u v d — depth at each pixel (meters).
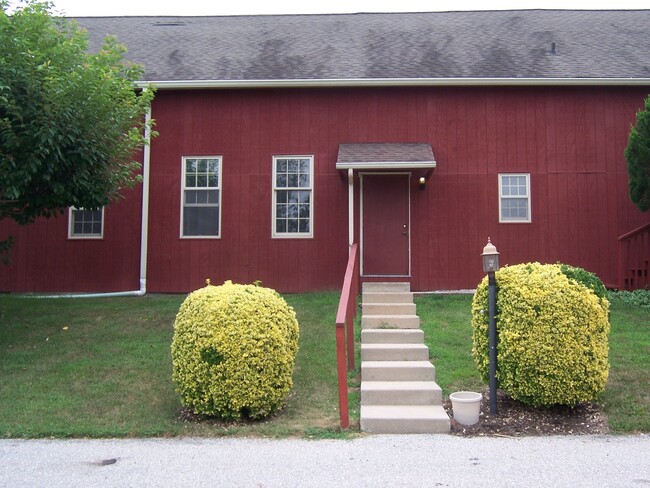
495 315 5.88
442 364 7.09
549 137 11.70
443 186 11.71
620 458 4.65
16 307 10.38
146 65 12.62
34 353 7.79
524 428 5.45
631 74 11.66
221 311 5.74
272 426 5.52
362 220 11.74
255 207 11.93
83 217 12.24
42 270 12.12
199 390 5.68
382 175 11.82
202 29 14.81
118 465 4.60
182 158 12.05
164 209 12.02
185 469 4.50
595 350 5.55
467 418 5.52
